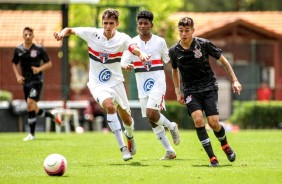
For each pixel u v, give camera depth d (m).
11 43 72.19
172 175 22.66
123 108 26.77
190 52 24.84
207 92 24.97
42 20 74.38
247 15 83.56
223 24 70.06
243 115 60.94
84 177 22.53
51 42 70.00
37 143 35.62
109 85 26.39
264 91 66.25
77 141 37.25
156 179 21.86
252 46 65.44
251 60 70.56
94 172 23.77
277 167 24.66
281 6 107.88
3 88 70.75
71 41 73.38
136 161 27.19
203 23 81.44
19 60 38.47
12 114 56.91
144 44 27.33
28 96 38.59
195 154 29.73
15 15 75.06
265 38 71.88
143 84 27.52
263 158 27.95
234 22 70.00
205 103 24.98
